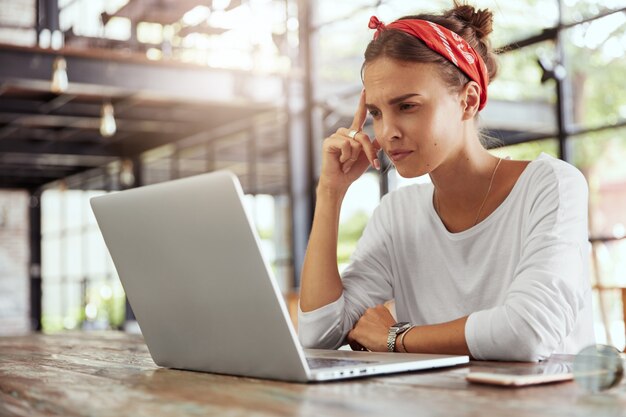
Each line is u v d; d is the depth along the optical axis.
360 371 1.05
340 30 7.12
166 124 9.03
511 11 5.20
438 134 1.37
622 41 4.80
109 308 12.14
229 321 1.08
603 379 0.90
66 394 0.98
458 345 1.26
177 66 7.11
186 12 7.70
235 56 7.61
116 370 1.23
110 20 8.06
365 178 6.78
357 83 6.98
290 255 7.63
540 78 5.18
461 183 1.50
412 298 1.61
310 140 7.52
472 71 1.41
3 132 9.13
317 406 0.84
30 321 14.45
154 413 0.83
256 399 0.90
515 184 1.47
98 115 8.29
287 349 1.01
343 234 7.11
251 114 8.22
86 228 12.89
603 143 6.42
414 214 1.61
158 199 1.11
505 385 0.95
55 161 11.62
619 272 4.91
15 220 14.55
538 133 5.25
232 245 1.03
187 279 1.13
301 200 7.56
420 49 1.34
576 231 1.37
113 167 12.05
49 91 7.29
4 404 0.96
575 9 4.97
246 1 7.44
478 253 1.50
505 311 1.24
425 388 0.95
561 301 1.27
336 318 1.53
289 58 7.54
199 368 1.18
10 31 10.07
